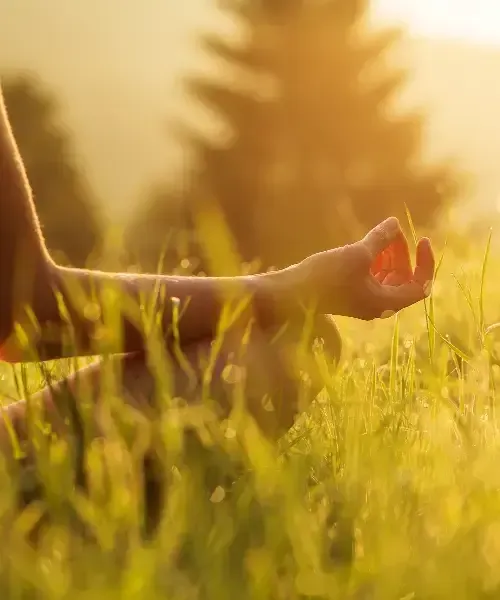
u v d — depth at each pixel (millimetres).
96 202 26703
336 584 907
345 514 1084
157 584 874
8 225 1460
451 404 1511
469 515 1032
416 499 1113
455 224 3449
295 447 1489
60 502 1074
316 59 29078
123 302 1501
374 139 29016
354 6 29156
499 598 897
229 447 1241
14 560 917
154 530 1116
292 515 998
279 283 1619
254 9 29250
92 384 1474
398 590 905
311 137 28828
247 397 1476
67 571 899
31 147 28188
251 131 28797
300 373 1518
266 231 27484
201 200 27000
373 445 1254
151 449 1270
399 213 28578
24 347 1415
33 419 1288
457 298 2674
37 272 1491
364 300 1693
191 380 1437
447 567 926
